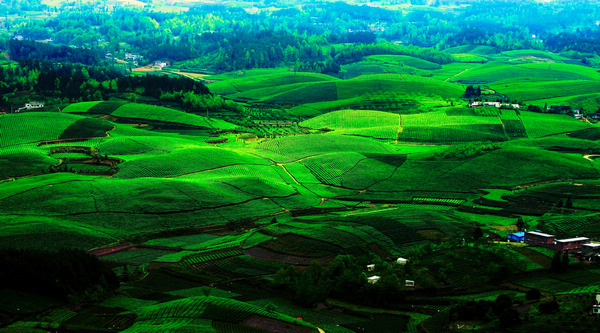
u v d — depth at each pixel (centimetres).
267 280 17500
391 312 15538
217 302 15150
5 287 15788
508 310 14250
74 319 14775
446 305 15900
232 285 17238
